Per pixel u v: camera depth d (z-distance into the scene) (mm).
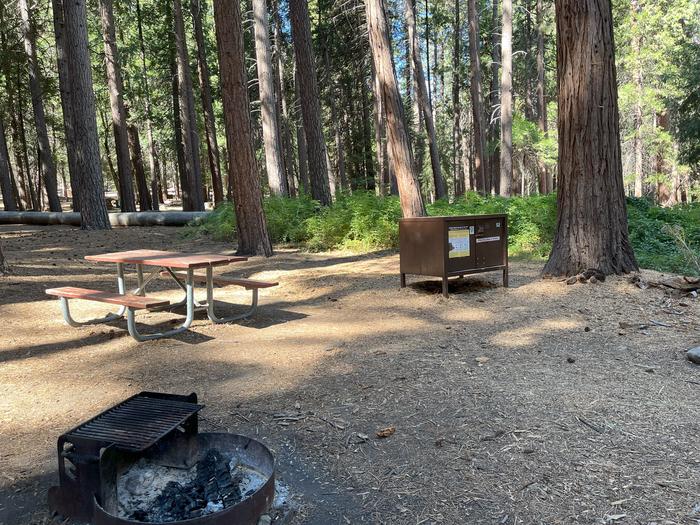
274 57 28188
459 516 2473
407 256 7398
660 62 26766
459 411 3531
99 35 26422
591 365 4320
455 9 35562
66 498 2551
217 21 10398
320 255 11531
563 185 7242
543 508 2490
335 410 3658
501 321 5758
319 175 16672
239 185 11195
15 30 23938
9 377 4500
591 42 6719
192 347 5266
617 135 7031
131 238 15047
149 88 30938
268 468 2744
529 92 37562
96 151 16938
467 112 43719
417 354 4754
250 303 7273
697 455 2877
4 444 3346
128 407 2963
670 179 29875
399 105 11977
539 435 3160
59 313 6703
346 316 6363
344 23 29219
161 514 2396
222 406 3805
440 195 25375
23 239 14852
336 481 2818
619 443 3037
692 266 8227
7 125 31438
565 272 7203
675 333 5086
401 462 2965
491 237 7152
